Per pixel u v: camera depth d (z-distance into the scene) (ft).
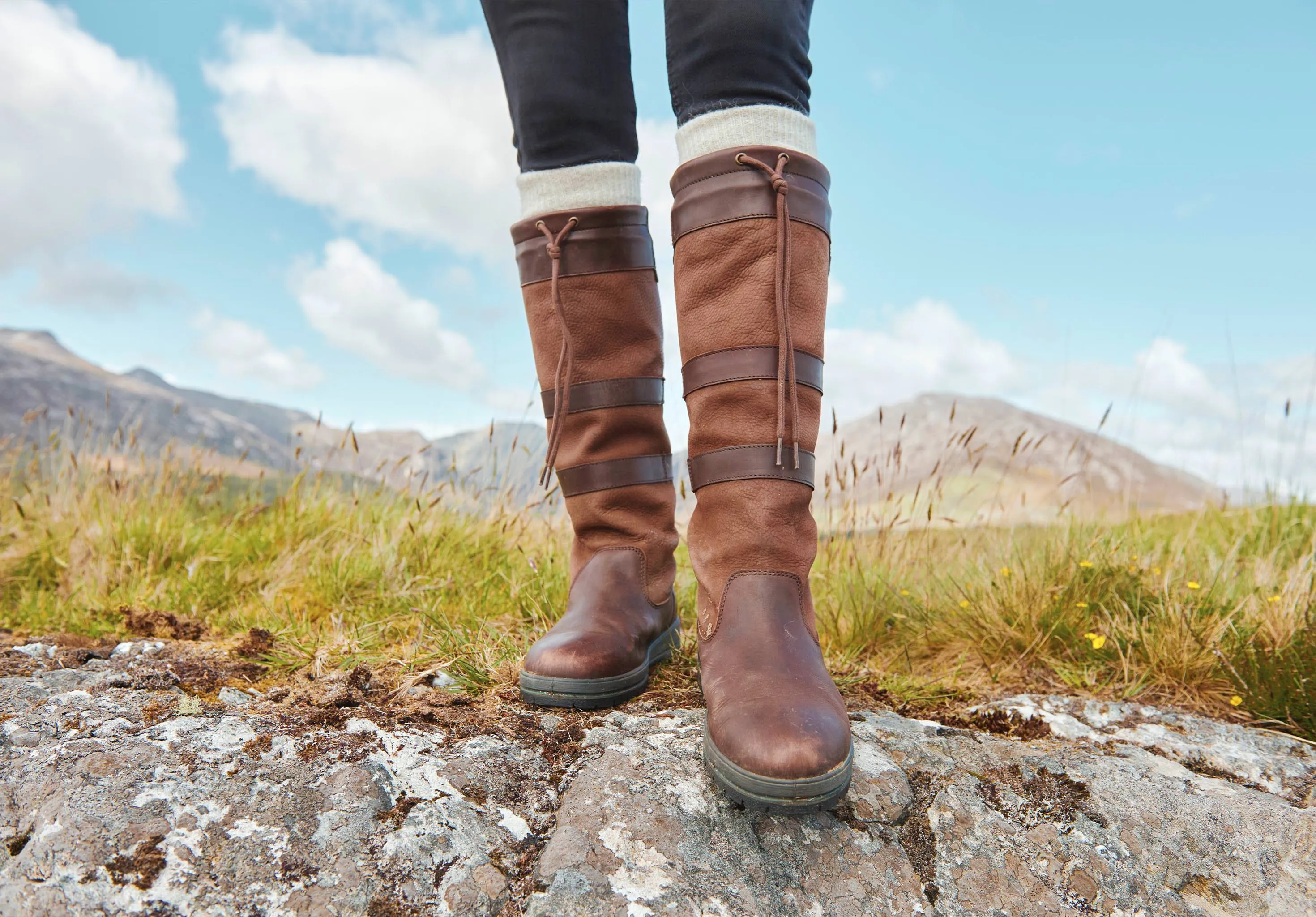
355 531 8.31
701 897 2.69
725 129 3.42
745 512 3.45
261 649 4.82
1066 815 3.49
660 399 4.47
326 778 3.00
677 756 3.46
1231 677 5.24
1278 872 3.28
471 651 4.92
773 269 3.37
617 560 4.39
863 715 4.31
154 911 2.32
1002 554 7.65
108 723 3.27
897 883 2.99
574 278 4.13
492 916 2.57
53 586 7.39
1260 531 9.48
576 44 3.97
